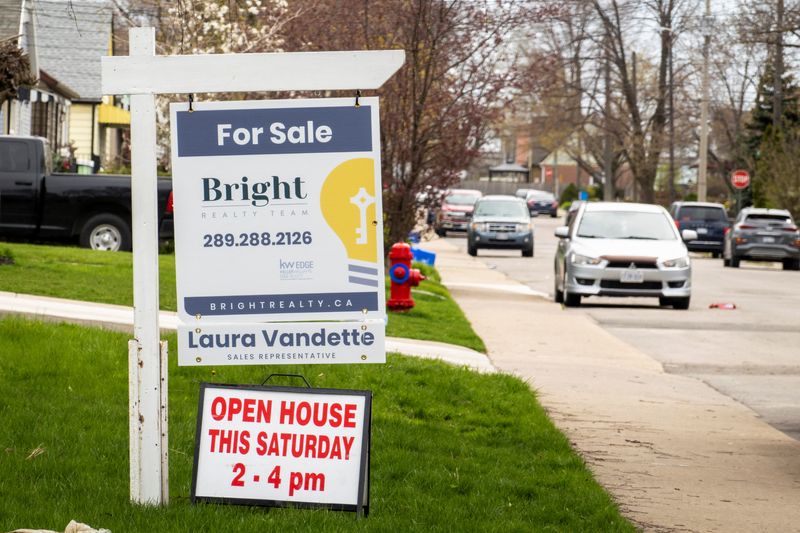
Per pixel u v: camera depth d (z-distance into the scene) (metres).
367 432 12.38
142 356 12.60
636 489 16.22
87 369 20.50
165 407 12.73
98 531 11.31
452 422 19.88
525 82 44.19
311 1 43.81
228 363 12.91
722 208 90.88
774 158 95.69
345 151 12.77
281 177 12.80
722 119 127.50
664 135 126.25
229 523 11.95
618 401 23.72
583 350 31.47
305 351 12.92
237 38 45.31
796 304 48.38
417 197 43.81
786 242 76.56
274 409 12.52
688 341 34.84
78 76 88.88
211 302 12.89
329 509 12.32
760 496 16.09
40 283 31.36
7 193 44.47
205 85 12.62
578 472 16.53
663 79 127.50
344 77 12.66
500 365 27.83
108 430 16.36
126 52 96.12
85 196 44.66
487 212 82.81
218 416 12.59
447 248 91.00
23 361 20.45
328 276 12.88
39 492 13.23
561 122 128.88
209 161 12.80
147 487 12.70
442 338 30.62
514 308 42.47
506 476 15.75
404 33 42.25
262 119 12.77
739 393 25.97
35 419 16.67
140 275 12.57
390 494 14.18
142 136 12.57
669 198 127.25
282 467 12.44
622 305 45.94
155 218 12.59
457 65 43.06
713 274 69.06
